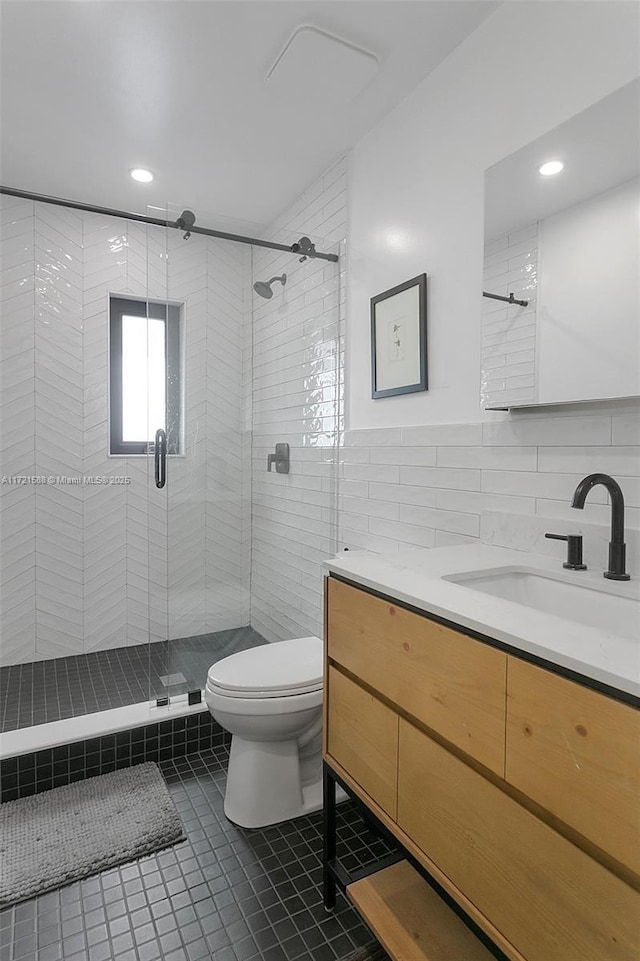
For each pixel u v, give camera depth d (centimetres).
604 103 116
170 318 232
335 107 188
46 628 274
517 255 137
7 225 256
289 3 142
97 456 283
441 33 154
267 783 162
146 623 299
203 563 244
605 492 119
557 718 72
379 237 198
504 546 145
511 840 80
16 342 262
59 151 216
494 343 144
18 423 264
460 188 159
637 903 62
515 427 142
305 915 129
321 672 164
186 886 137
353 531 214
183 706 204
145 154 219
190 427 240
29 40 154
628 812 63
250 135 204
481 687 85
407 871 131
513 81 141
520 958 78
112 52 159
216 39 155
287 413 257
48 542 273
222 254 240
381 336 196
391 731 108
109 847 149
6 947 120
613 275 113
